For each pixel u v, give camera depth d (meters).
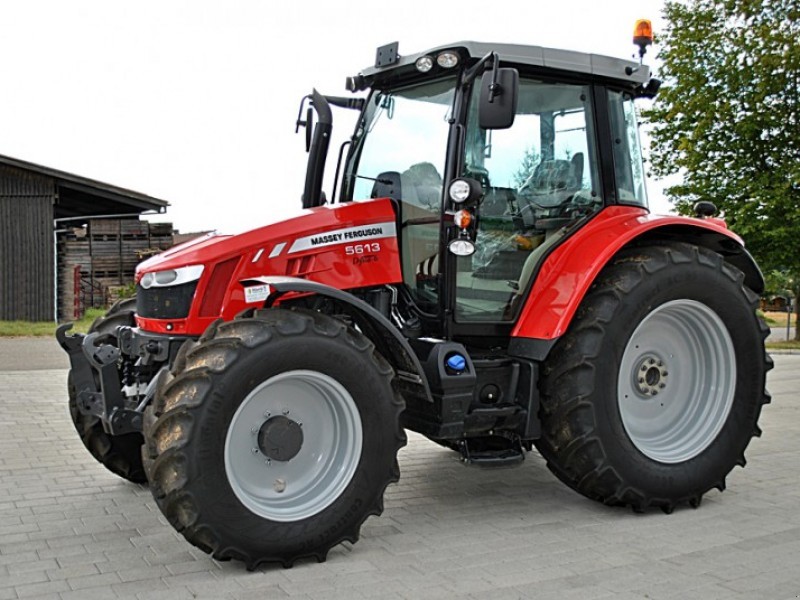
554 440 4.35
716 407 4.78
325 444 3.87
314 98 4.84
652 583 3.48
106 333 4.68
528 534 4.12
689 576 3.56
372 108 4.88
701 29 18.67
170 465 3.41
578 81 4.70
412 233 4.50
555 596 3.33
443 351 4.10
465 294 4.40
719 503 4.74
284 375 3.62
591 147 4.76
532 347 4.31
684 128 19.33
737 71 18.36
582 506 4.63
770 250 18.53
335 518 3.71
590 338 4.28
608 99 4.80
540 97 4.60
